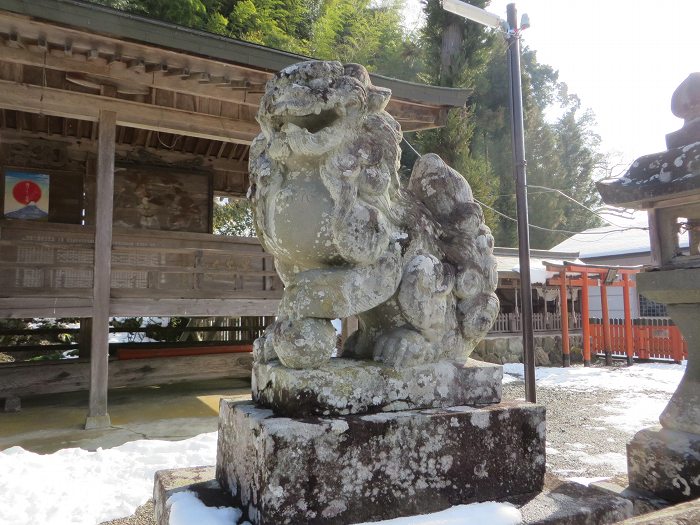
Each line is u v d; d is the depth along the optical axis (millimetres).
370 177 1807
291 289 1822
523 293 4949
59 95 4840
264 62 4820
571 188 22391
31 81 4828
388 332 1917
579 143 23422
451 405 1860
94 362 4805
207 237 6172
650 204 2135
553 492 1855
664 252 2131
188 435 4570
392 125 1968
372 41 17438
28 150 6809
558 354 11406
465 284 2021
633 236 16266
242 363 7203
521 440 1859
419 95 5820
